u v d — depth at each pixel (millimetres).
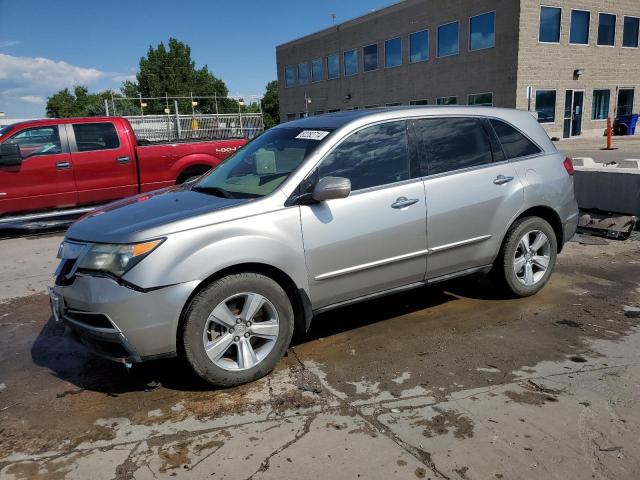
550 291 5184
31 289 6008
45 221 9031
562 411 3121
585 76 27719
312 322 4656
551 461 2689
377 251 3980
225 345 3453
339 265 3842
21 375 3883
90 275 3307
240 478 2652
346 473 2656
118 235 3338
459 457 2746
